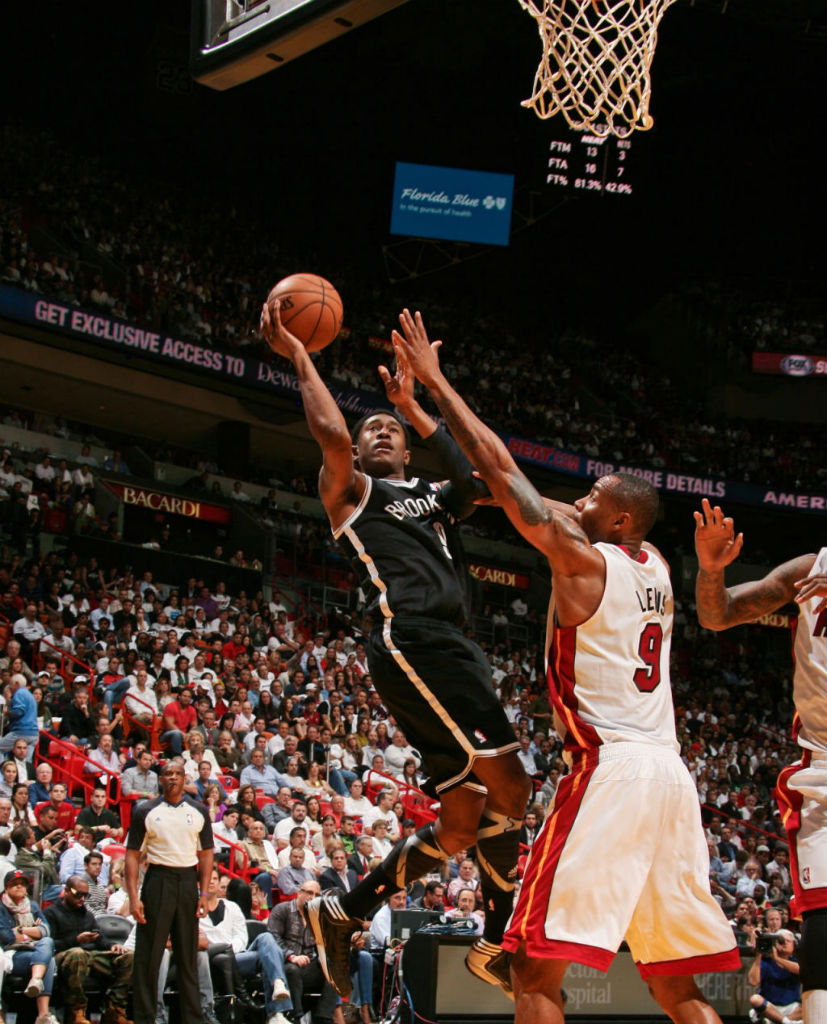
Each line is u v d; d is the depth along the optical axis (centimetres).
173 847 784
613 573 354
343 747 1580
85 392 2505
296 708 1664
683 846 344
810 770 394
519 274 3406
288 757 1435
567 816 341
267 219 3212
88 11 3002
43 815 1055
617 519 373
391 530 409
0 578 1784
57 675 1529
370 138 3188
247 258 2973
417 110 3111
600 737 345
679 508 3086
